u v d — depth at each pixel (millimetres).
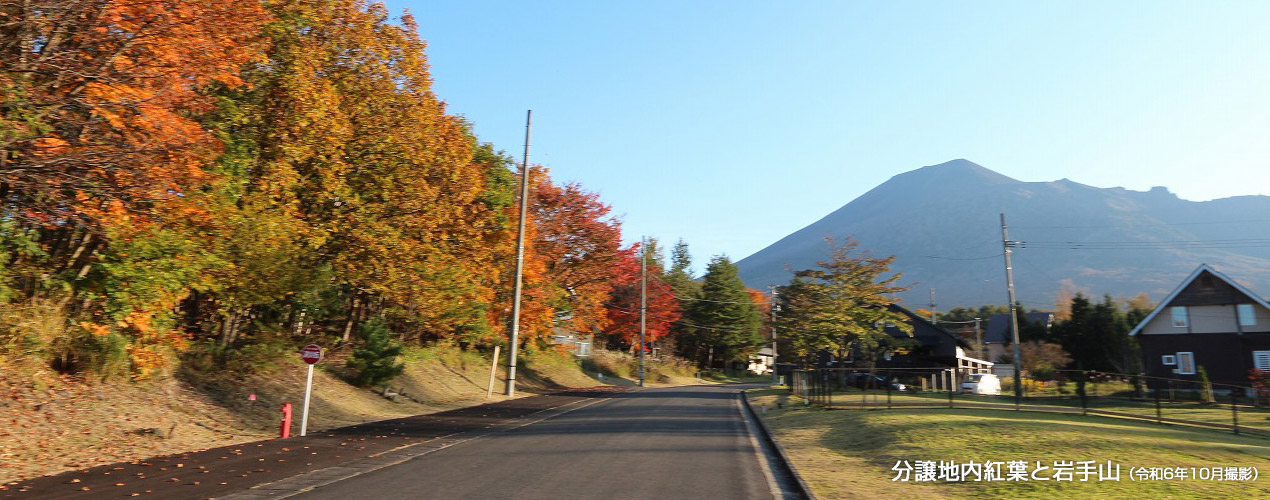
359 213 21750
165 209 14688
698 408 26406
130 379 15492
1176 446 13039
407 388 26891
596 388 45594
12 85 11141
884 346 42500
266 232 17875
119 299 14539
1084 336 51312
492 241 32406
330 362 25422
